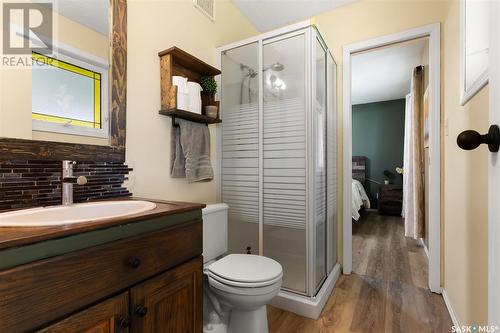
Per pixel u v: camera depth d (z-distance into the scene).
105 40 1.22
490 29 0.62
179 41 1.70
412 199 3.20
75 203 1.04
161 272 0.85
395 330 1.49
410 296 1.89
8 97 0.92
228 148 2.06
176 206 0.98
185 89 1.59
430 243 1.96
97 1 1.20
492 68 0.60
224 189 2.07
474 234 1.19
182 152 1.67
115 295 0.70
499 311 0.54
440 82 1.92
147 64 1.46
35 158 0.96
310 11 2.40
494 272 0.58
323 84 1.97
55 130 1.03
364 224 4.22
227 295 1.27
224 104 2.08
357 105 5.70
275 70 1.85
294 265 1.76
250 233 1.95
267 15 2.49
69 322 0.60
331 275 2.05
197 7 1.87
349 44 2.28
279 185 1.83
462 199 1.40
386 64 3.51
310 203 1.70
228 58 2.07
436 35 1.93
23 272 0.53
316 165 1.77
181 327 0.92
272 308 1.72
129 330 0.73
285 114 1.81
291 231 1.78
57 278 0.58
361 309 1.71
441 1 1.93
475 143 0.59
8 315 0.51
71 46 1.09
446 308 1.72
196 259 1.00
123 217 0.74
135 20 1.40
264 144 1.89
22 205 0.94
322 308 1.71
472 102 1.22
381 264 2.52
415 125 3.00
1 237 0.53
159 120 1.53
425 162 2.81
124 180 1.32
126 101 1.32
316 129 1.77
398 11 2.09
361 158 5.53
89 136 1.15
